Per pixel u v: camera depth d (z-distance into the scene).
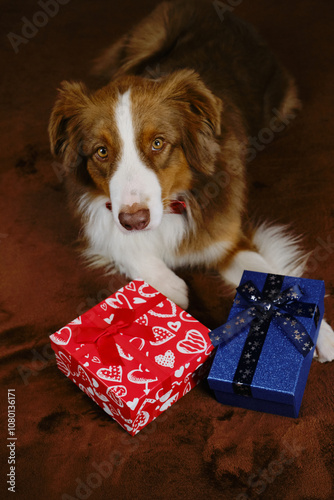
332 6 4.34
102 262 2.95
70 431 2.30
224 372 2.21
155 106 2.38
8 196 3.34
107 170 2.42
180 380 2.29
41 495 2.13
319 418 2.25
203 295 2.76
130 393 2.15
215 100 2.46
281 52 4.01
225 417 2.29
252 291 2.39
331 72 3.82
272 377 2.15
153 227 2.36
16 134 3.70
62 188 3.34
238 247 2.79
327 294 2.68
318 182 3.19
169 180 2.47
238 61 3.18
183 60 3.11
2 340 2.66
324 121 3.51
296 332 2.23
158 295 2.52
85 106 2.44
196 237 2.72
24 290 2.87
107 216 2.73
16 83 4.06
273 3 4.41
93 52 4.23
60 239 3.09
